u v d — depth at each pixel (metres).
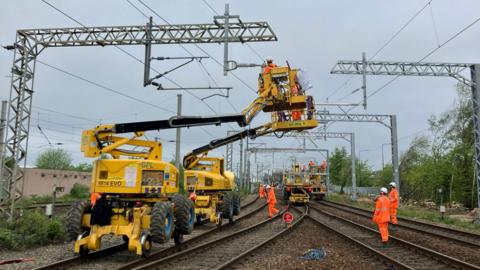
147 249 10.60
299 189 41.12
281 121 18.33
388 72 27.20
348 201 46.09
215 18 17.23
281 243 13.91
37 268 8.88
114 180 11.16
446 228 19.02
